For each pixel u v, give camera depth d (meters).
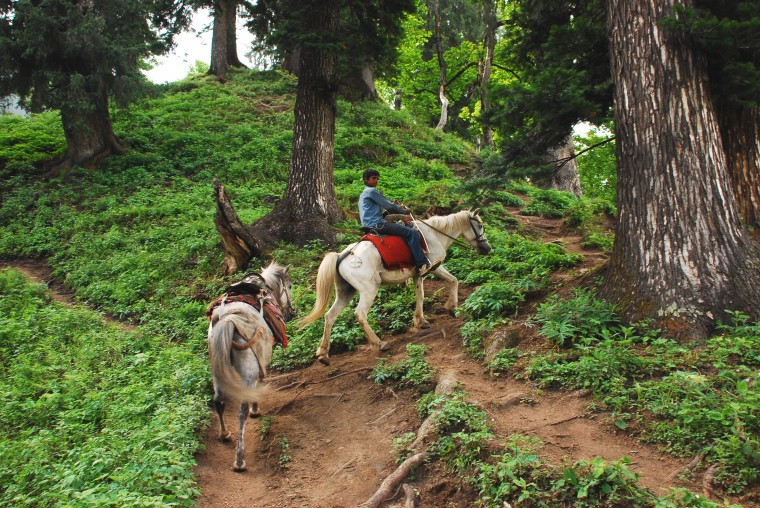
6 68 19.25
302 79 14.91
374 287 8.50
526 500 4.41
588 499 4.25
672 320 6.51
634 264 7.10
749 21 6.46
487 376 6.90
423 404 6.43
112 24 20.55
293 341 9.48
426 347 8.21
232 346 6.12
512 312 8.52
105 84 20.66
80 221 17.28
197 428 6.72
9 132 26.17
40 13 18.77
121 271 14.14
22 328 10.77
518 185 22.33
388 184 20.05
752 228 7.54
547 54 9.23
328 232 14.27
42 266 15.92
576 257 11.31
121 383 8.41
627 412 5.45
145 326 10.97
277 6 16.88
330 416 7.18
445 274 9.60
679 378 5.47
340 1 14.55
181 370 8.13
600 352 6.18
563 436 5.27
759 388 5.00
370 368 8.05
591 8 9.39
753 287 6.54
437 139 29.31
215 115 27.61
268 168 21.39
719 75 7.33
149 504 4.63
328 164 15.07
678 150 6.92
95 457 5.73
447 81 39.00
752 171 7.72
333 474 5.88
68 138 21.73
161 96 22.33
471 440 5.14
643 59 7.17
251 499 5.61
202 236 15.09
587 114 8.60
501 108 9.40
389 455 5.93
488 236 14.19
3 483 5.79
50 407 7.62
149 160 22.03
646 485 4.38
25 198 19.16
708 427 4.84
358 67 16.42
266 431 6.93
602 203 18.34
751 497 4.10
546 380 6.28
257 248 13.44
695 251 6.70
